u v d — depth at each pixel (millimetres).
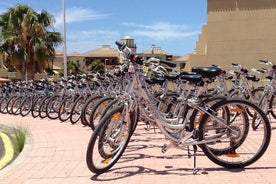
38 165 5410
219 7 15797
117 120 4586
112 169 4824
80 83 9562
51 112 10461
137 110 4875
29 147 6793
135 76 4559
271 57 15141
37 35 22750
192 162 5059
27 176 4855
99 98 7863
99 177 4543
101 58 47594
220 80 8461
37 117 11242
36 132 8367
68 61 45188
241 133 4699
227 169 4676
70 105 9711
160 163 5055
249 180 4250
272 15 15094
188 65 17438
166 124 4625
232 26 15641
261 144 4781
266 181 4203
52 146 6758
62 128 8758
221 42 15789
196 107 4543
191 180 4309
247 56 15430
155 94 6312
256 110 4688
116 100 5715
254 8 15312
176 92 6352
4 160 6375
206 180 4289
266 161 4992
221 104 4551
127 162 5145
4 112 13219
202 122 4535
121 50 4625
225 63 15719
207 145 4645
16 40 22484
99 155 4828
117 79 7461
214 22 15867
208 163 4984
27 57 22656
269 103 7621
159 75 6559
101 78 8867
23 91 12719
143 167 4891
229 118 4625
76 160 5590
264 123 4715
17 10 22609
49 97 10898
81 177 4652
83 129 8453
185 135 4566
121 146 4824
